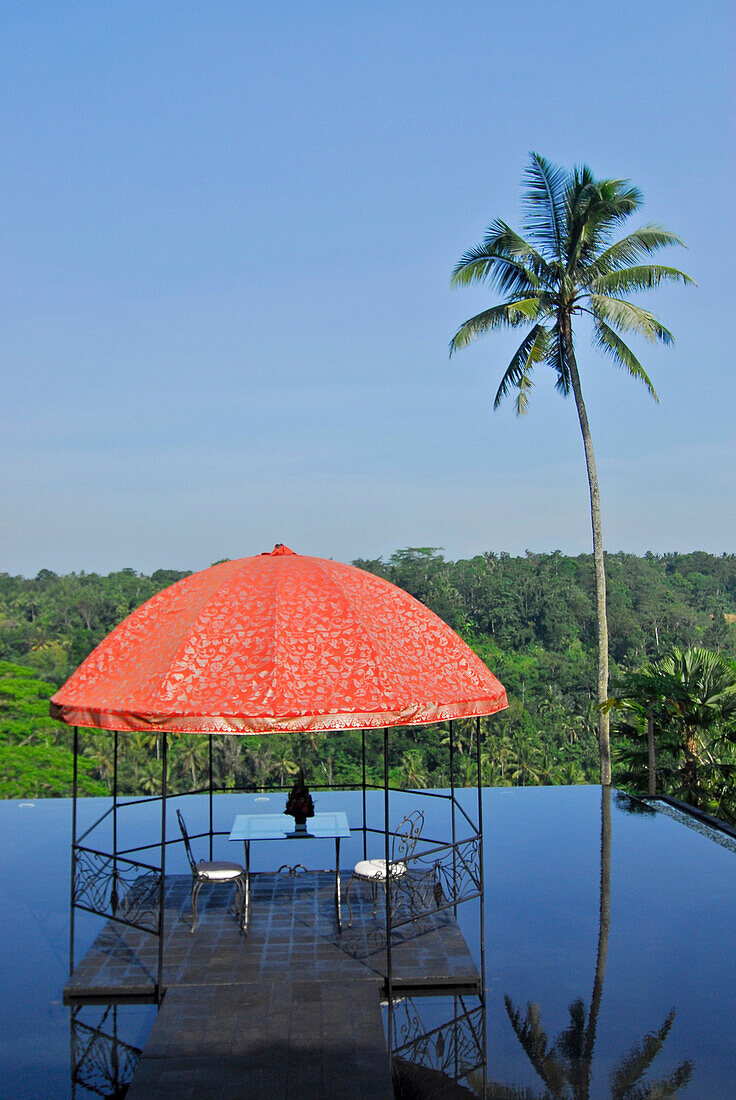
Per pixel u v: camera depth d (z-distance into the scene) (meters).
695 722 14.30
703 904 8.77
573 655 76.44
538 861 10.33
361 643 6.58
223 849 10.59
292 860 10.02
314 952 7.10
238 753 55.47
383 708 6.21
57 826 12.02
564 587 82.50
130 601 74.06
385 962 6.93
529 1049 5.85
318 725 6.09
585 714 67.31
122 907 8.27
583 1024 6.21
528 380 19.97
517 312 19.12
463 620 79.50
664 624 83.06
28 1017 6.28
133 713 6.25
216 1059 5.42
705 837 11.48
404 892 8.55
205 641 6.59
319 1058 5.43
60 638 69.12
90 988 6.53
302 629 6.65
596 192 18.17
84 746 52.81
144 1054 5.48
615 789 14.86
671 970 7.13
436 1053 5.79
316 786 11.20
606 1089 5.36
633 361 19.30
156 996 6.52
